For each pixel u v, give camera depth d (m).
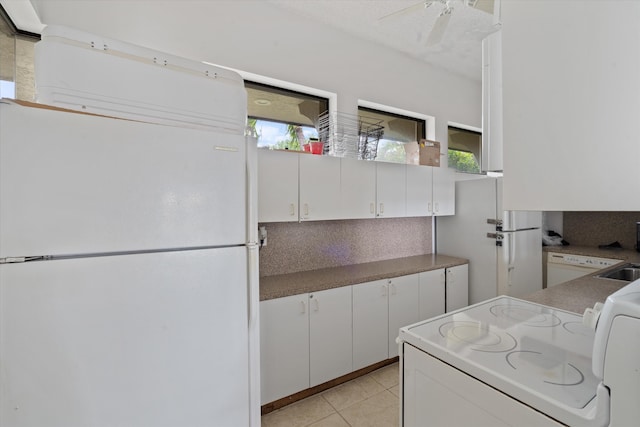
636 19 0.53
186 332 1.19
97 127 1.02
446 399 0.98
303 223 2.58
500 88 1.00
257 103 2.46
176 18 2.00
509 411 0.80
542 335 1.11
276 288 2.05
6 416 0.90
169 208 1.15
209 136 1.25
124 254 1.07
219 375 1.28
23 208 0.92
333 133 2.67
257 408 1.42
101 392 1.03
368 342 2.41
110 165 1.04
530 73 0.69
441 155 3.47
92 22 1.76
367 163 2.58
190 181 1.20
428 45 1.82
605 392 0.63
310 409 2.03
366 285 2.39
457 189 3.26
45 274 0.94
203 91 1.41
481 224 3.03
